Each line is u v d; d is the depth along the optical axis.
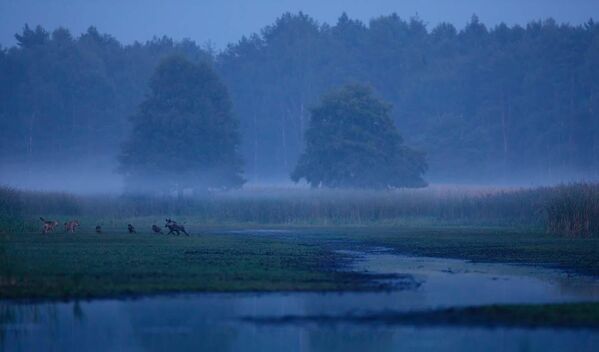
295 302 107.62
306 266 139.75
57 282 117.00
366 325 95.44
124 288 114.38
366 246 179.75
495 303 106.56
